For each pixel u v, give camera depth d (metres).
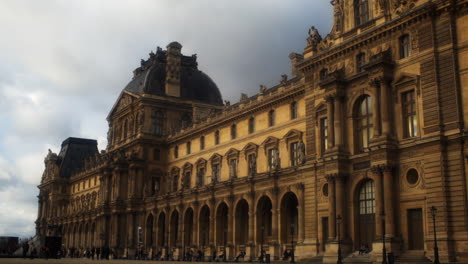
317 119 68.88
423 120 54.84
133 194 115.94
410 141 55.66
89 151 187.12
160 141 120.25
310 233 67.06
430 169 53.12
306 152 70.38
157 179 119.56
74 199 170.50
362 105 63.00
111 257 117.81
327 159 63.50
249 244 80.12
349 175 62.28
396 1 59.91
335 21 68.38
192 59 136.00
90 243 140.38
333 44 68.31
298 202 71.19
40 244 113.19
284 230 75.69
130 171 117.94
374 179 57.69
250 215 81.44
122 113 129.88
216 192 90.69
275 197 76.56
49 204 178.75
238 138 95.00
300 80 80.50
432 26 55.09
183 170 111.44
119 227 119.00
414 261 51.62
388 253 50.09
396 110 57.91
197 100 127.12
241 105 95.38
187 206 98.31
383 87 58.38
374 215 59.28
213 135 103.19
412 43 57.03
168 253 101.62
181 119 124.31
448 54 53.53
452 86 52.75
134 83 131.50
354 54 64.25
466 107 51.81
